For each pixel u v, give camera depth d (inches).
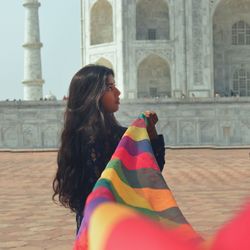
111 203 74.1
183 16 2738.7
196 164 1121.4
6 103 2416.3
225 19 2972.4
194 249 53.2
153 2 2878.9
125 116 2400.3
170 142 2410.2
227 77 2974.9
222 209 498.6
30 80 2972.4
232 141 2395.4
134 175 122.1
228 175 878.4
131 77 2751.0
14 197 636.7
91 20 2925.7
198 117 2405.3
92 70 160.4
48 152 1742.1
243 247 50.0
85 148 155.6
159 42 2748.5
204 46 2738.7
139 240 54.4
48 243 362.6
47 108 2407.7
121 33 2741.1
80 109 157.2
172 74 2753.4
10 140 2417.6
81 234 91.0
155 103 2411.4
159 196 114.9
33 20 2989.7
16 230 415.5
